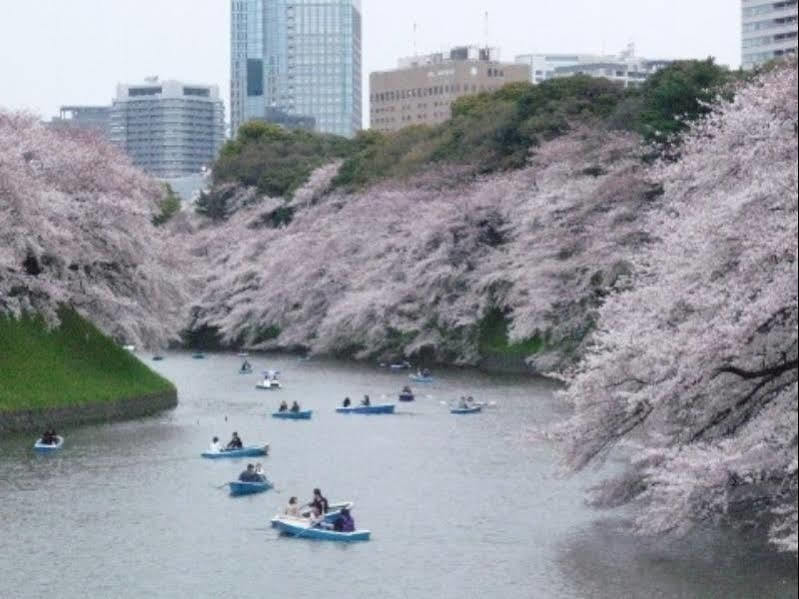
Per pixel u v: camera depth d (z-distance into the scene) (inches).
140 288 3550.7
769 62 3791.8
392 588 1626.5
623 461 2349.9
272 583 1659.7
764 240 1505.9
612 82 5014.8
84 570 1718.8
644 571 1646.2
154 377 3476.9
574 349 3882.9
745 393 1603.1
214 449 2586.1
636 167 3850.9
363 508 2080.5
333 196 5920.3
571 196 3978.8
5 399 2861.7
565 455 1793.8
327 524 1902.1
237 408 3410.4
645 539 1806.1
